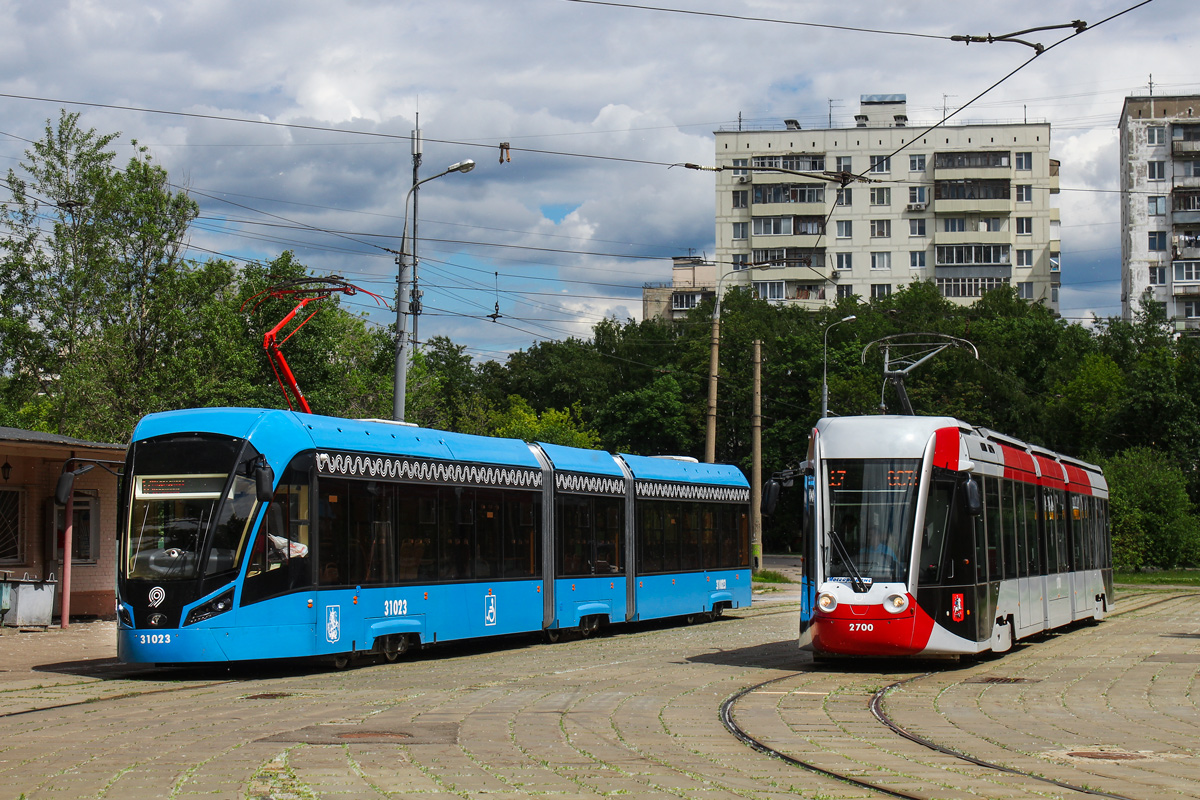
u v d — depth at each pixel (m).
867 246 89.50
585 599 22.41
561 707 12.59
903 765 9.29
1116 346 78.69
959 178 88.62
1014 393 69.06
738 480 29.28
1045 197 88.88
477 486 19.69
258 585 15.52
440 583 18.58
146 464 15.91
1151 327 80.06
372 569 17.23
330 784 8.32
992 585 17.48
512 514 20.52
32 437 22.19
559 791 8.16
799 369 74.94
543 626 21.09
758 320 80.38
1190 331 83.81
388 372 45.88
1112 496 56.31
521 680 15.30
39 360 35.69
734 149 91.31
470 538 19.39
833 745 10.24
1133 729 11.27
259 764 9.08
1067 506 23.67
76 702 12.89
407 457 18.20
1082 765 9.34
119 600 15.51
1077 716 12.12
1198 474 62.91
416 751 9.70
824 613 15.95
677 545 26.06
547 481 21.59
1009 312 81.62
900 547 15.90
